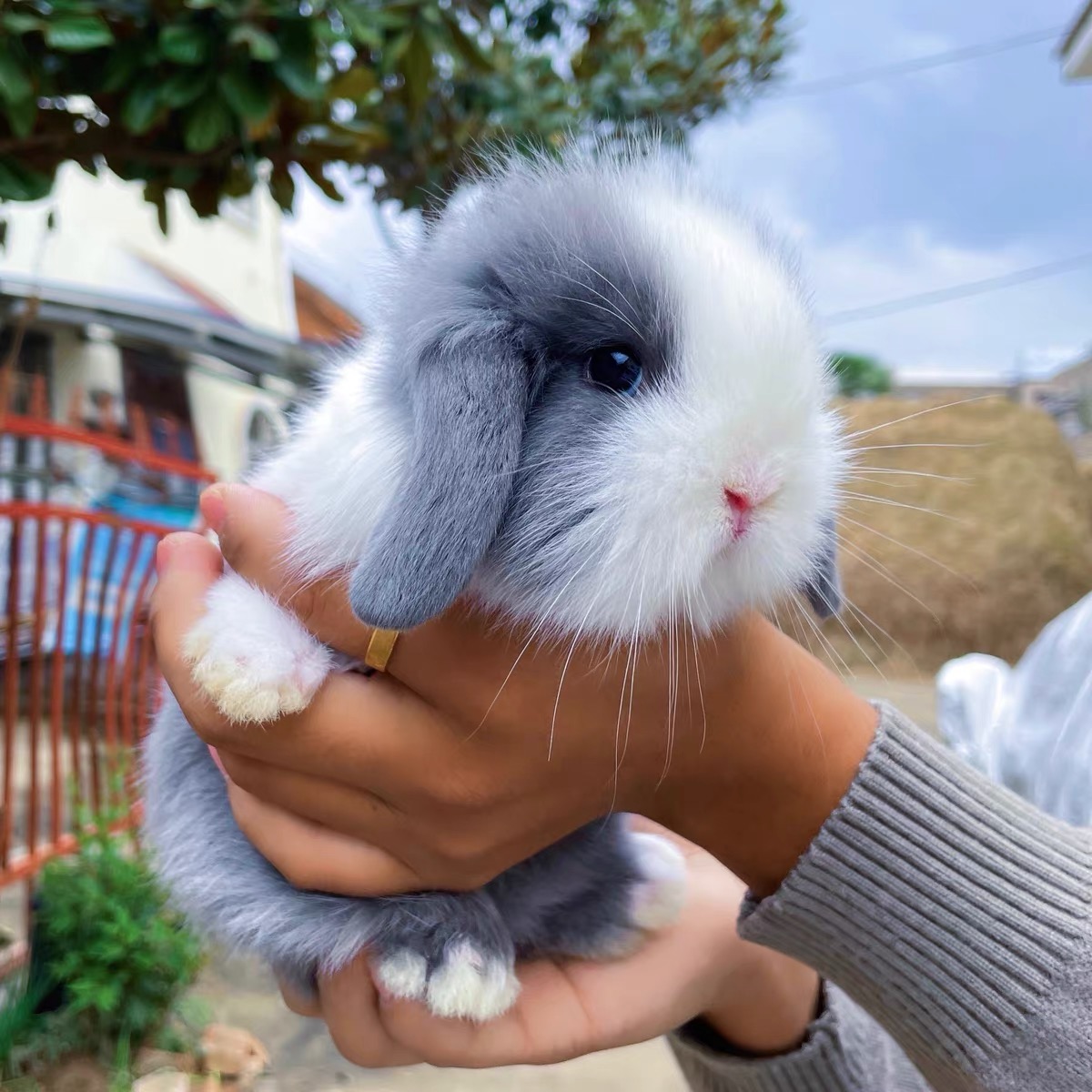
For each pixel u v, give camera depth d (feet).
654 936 0.79
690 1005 0.78
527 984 0.76
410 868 0.66
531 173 0.67
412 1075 1.64
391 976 0.68
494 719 0.61
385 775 0.62
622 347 0.59
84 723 2.49
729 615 0.62
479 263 0.61
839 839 0.64
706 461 0.56
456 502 0.54
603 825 0.78
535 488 0.58
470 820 0.63
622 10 2.65
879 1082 0.83
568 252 0.59
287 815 0.67
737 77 2.89
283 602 0.67
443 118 2.03
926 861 0.63
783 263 0.67
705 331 0.58
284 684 0.62
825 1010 0.83
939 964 0.63
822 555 0.70
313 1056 1.71
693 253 0.60
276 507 0.69
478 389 0.55
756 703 0.63
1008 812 0.65
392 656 0.62
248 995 1.90
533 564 0.58
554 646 0.61
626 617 0.57
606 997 0.75
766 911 0.67
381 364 0.65
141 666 2.23
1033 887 0.62
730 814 0.66
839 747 0.65
